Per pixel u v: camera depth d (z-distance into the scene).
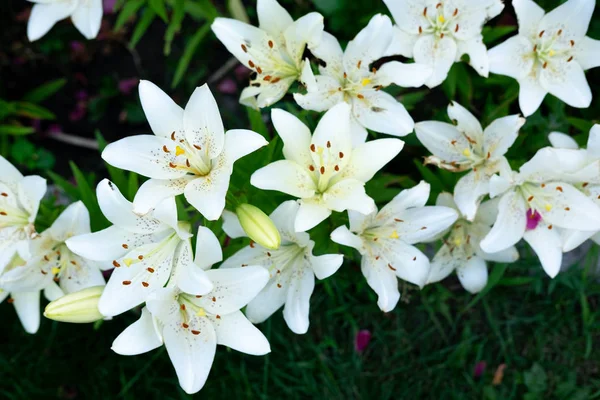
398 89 1.28
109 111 1.64
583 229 1.13
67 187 1.31
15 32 1.66
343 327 1.48
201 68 1.62
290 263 1.12
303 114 1.21
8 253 1.15
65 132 1.63
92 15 1.25
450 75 1.32
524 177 1.14
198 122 1.05
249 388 1.45
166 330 1.05
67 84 1.65
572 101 1.18
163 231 1.07
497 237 1.15
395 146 1.06
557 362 1.46
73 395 1.50
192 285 1.01
